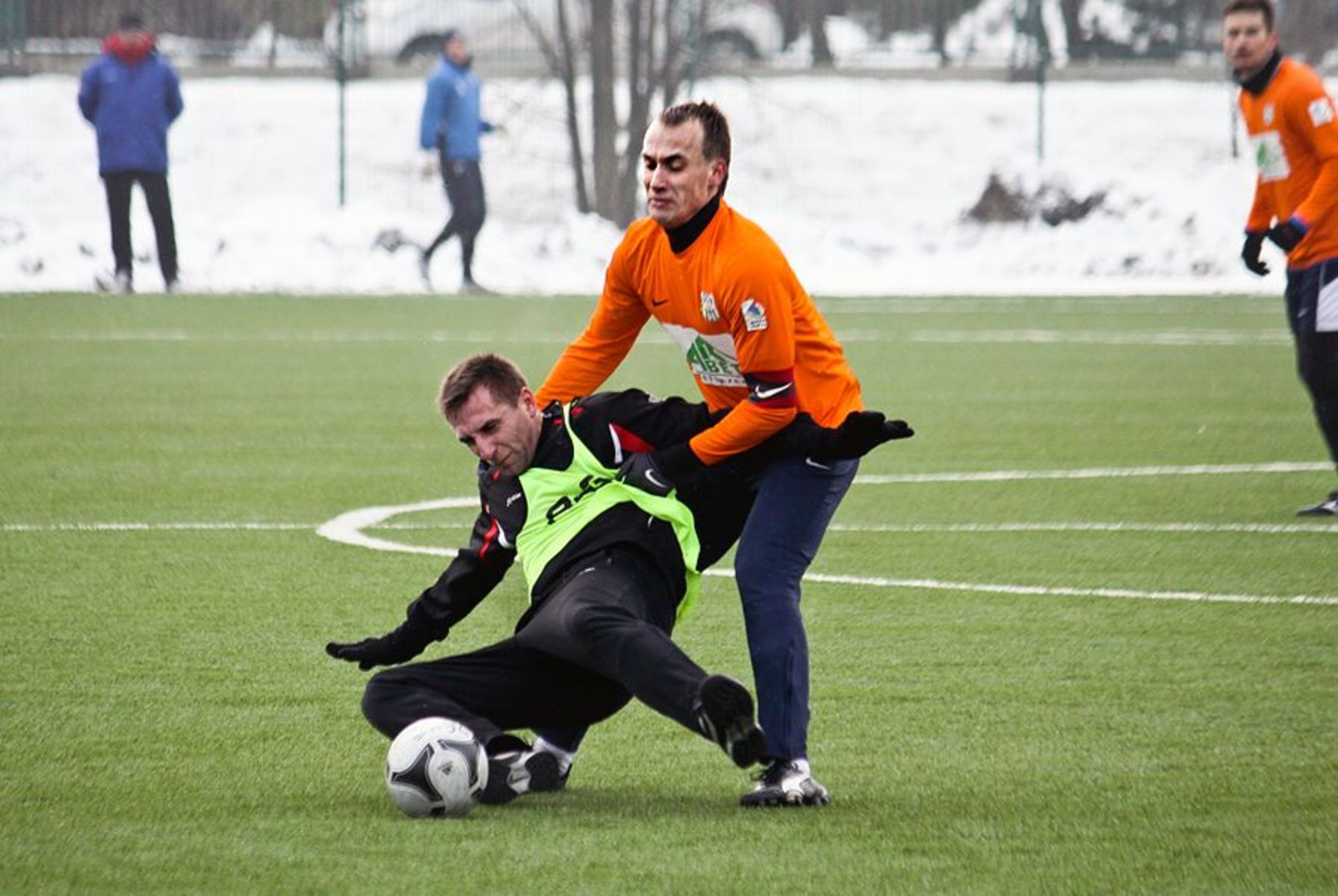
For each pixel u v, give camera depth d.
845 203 119.25
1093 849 16.06
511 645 17.88
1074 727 20.50
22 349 65.25
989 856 15.87
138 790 17.92
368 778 18.48
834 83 133.88
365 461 41.19
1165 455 42.78
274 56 133.75
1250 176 107.56
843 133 126.81
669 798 17.89
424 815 17.03
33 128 121.44
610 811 17.38
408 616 18.12
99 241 95.50
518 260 98.12
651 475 17.59
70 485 37.56
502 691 17.75
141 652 23.88
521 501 17.97
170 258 88.31
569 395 19.89
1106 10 139.88
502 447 17.75
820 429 17.86
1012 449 43.62
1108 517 34.59
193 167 119.62
